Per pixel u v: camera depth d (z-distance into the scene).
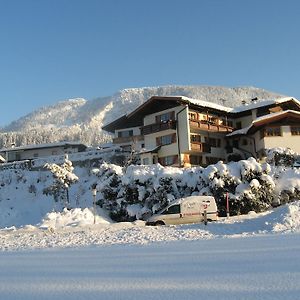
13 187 45.16
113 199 32.84
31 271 9.32
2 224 34.81
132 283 7.34
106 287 7.11
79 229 22.48
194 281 7.25
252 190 29.77
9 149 80.19
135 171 32.59
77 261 10.70
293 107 55.34
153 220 24.95
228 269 8.25
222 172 30.20
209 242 14.27
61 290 7.05
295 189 30.59
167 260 9.98
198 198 25.44
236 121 56.03
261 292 6.23
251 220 21.86
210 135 51.84
